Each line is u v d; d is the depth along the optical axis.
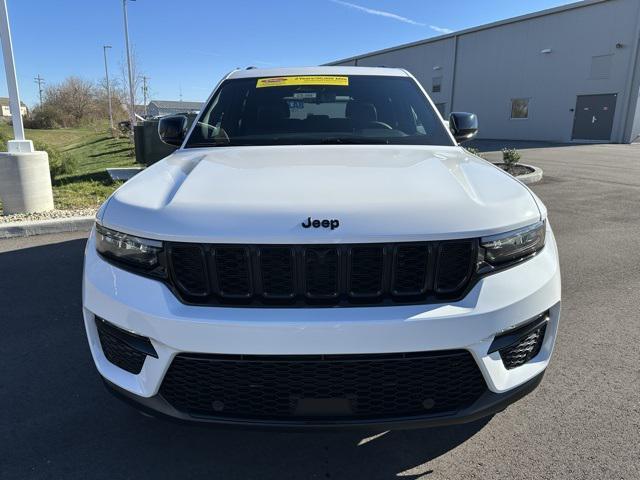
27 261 5.08
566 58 25.41
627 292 4.27
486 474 2.19
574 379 2.92
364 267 1.84
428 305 1.85
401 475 2.21
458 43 31.66
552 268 2.11
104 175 11.06
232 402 1.89
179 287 1.89
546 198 8.64
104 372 2.08
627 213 7.42
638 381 2.90
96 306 2.03
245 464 2.28
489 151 18.80
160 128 3.39
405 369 1.85
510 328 1.92
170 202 1.97
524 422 2.53
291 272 1.83
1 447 2.38
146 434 2.48
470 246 1.88
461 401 1.93
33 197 6.76
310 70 3.75
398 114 3.31
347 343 1.78
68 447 2.38
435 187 2.04
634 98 23.00
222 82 3.67
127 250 1.98
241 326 1.78
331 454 2.35
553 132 26.53
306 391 1.85
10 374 3.02
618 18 23.05
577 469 2.20
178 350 1.84
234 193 1.99
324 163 2.42
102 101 74.44
